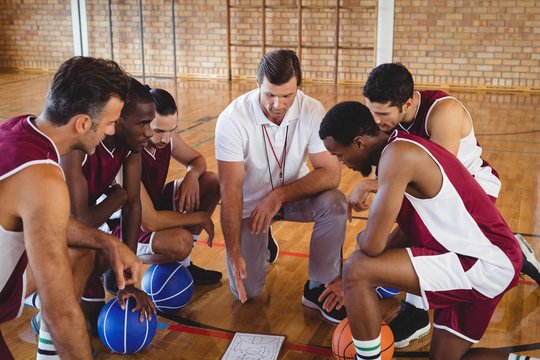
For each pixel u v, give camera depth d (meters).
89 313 2.40
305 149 2.75
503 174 5.01
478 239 1.93
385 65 2.23
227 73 10.73
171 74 10.98
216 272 3.02
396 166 1.85
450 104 2.36
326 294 2.45
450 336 2.04
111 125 1.66
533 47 9.31
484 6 9.34
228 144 2.61
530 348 2.40
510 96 9.06
